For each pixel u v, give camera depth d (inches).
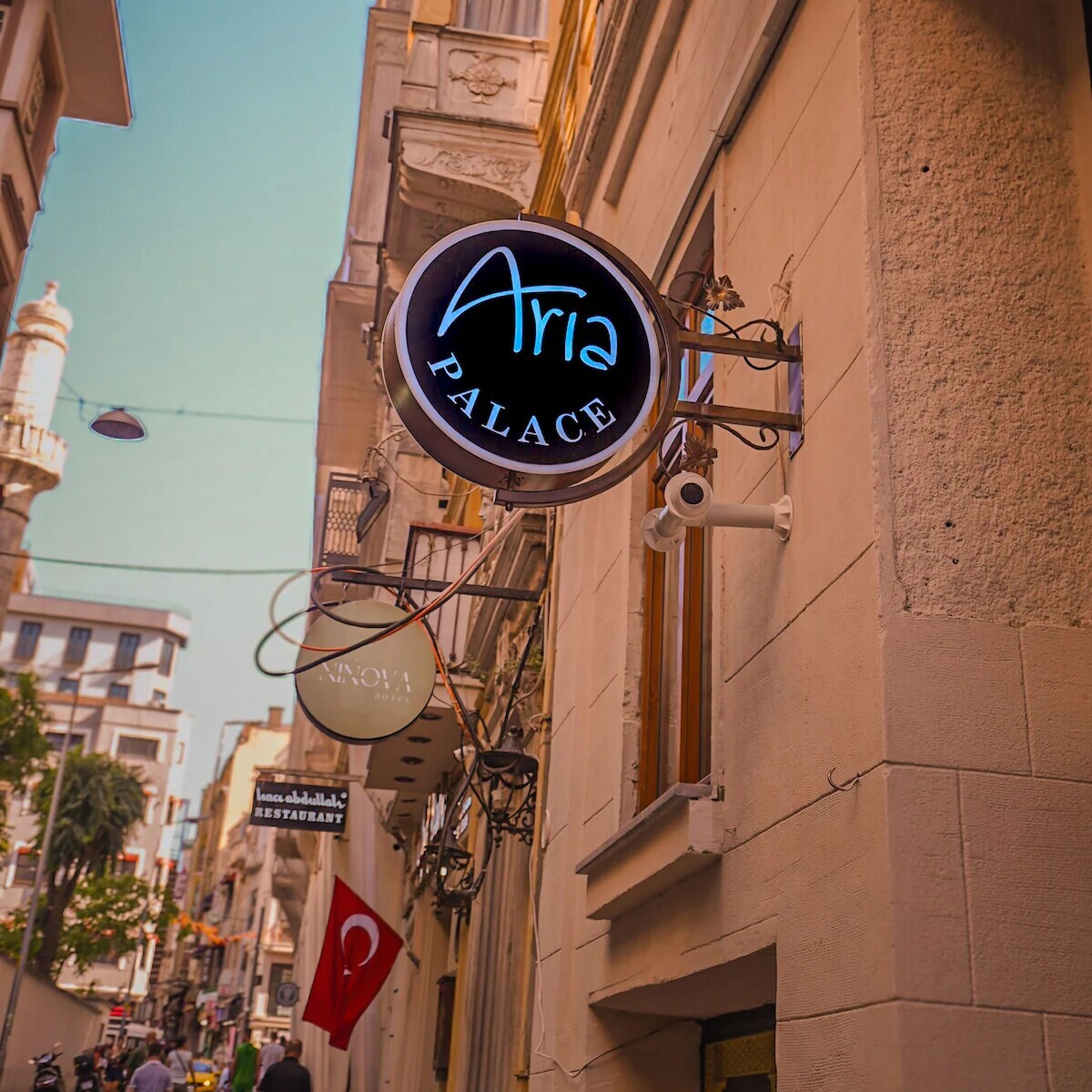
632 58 273.3
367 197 888.9
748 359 163.9
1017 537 125.3
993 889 110.7
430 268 144.6
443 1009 441.7
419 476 599.8
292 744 1493.6
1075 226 139.6
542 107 417.4
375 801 659.4
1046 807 114.4
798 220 159.5
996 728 116.8
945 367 131.0
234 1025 2443.4
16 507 1727.4
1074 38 144.9
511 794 307.3
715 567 175.0
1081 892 111.7
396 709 300.4
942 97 142.3
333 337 794.8
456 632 421.4
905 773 114.0
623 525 242.7
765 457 161.6
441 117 422.0
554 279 148.6
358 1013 463.8
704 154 206.7
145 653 3161.9
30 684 1616.6
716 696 167.9
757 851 146.0
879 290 133.0
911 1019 105.0
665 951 178.1
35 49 987.3
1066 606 123.3
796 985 128.1
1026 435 129.6
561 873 255.4
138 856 2822.3
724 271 190.9
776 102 176.1
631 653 228.2
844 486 133.0
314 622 305.9
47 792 1845.5
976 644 119.8
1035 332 134.1
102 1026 1827.0
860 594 125.3
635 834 183.6
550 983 252.2
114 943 1802.4
